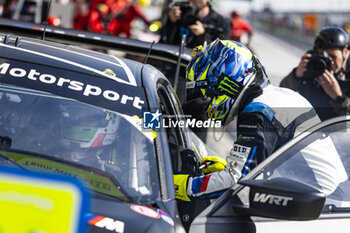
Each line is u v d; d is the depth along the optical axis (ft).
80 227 22.49
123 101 27.58
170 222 23.54
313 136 28.94
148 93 28.45
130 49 41.27
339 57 57.47
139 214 23.29
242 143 31.35
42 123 25.99
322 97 56.75
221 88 33.27
